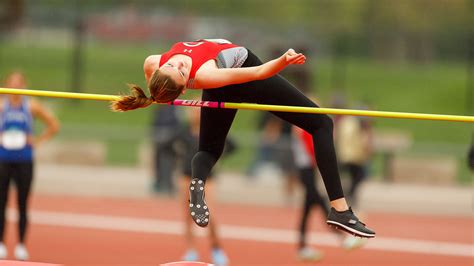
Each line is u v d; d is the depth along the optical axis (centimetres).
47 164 4784
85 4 8419
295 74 5381
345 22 8069
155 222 3534
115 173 4675
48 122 2602
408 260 2936
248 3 8256
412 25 8075
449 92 7388
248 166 4406
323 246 3142
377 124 6581
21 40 8038
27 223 2530
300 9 8231
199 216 1667
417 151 4641
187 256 2603
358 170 3534
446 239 3419
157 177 4231
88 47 8019
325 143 1697
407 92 7306
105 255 2794
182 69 1595
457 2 8056
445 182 4606
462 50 7988
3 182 2486
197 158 1728
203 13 8206
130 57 7738
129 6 8231
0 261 1719
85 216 3616
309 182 2772
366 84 7394
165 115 4184
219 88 1692
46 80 7000
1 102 2508
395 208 4178
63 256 2748
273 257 2886
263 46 7219
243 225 3562
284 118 1708
